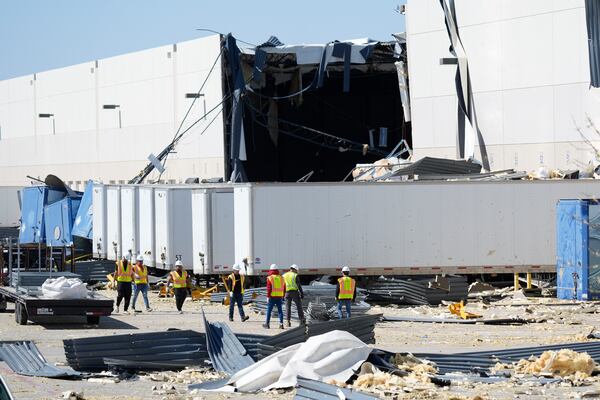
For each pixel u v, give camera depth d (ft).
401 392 132.26
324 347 144.46
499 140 374.02
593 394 131.64
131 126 543.80
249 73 452.76
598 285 259.80
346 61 431.02
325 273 271.69
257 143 491.31
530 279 284.82
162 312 250.16
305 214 270.87
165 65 506.07
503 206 276.62
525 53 364.17
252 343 167.53
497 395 133.28
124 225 335.26
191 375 153.38
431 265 274.57
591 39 336.08
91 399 130.93
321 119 506.89
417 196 273.75
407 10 409.69
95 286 325.83
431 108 402.52
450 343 189.98
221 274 287.48
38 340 195.83
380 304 265.75
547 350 166.40
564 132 352.49
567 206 263.49
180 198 301.43
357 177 375.45
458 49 384.88
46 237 417.90
